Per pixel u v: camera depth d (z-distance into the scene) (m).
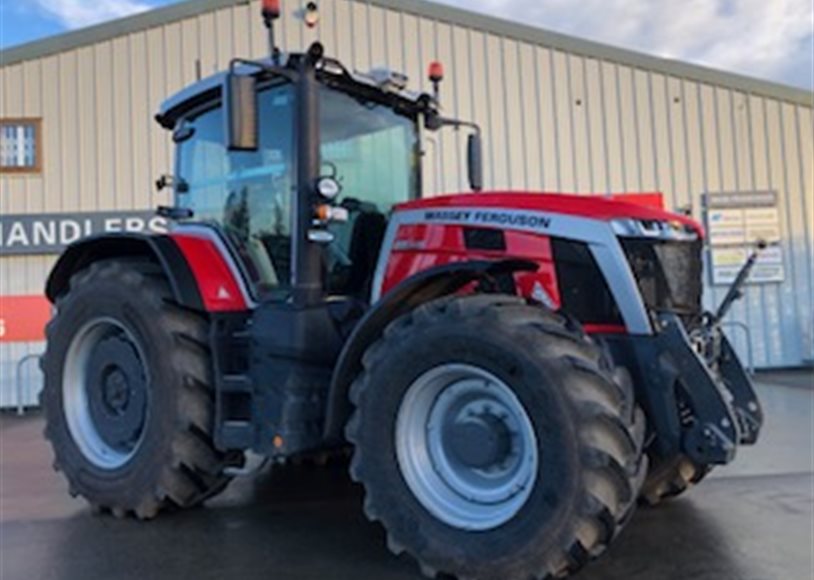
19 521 3.82
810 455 4.97
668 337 3.01
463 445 2.95
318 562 3.12
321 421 3.45
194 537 3.49
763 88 9.89
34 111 9.34
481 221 3.37
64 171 9.34
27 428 7.56
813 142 9.93
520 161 9.77
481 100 9.75
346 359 3.22
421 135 4.45
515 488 2.82
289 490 4.37
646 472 3.27
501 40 9.79
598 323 3.14
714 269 9.88
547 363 2.69
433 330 2.95
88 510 4.02
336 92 3.92
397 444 3.00
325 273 3.67
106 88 9.43
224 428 3.59
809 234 9.89
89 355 4.14
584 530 2.57
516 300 2.96
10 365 9.20
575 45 9.80
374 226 3.98
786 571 2.88
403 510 2.94
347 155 3.94
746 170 9.91
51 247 9.27
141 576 2.99
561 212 3.26
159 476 3.66
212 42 9.53
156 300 3.76
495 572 2.70
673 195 9.88
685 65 9.88
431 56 9.74
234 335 3.72
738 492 4.07
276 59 3.66
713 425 2.90
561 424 2.62
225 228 4.02
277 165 3.81
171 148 9.41
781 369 9.85
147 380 3.79
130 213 9.35
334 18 9.69
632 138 9.87
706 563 2.98
